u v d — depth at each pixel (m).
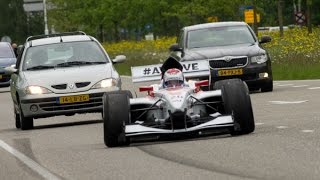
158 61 102.12
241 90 29.44
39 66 42.84
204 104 29.98
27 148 32.09
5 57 83.44
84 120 43.97
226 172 22.14
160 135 28.86
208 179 21.23
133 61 107.69
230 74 52.31
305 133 29.27
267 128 31.84
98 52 43.47
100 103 41.03
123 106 29.23
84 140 33.38
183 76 30.53
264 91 53.72
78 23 159.62
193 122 29.39
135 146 29.30
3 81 82.56
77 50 43.44
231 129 29.34
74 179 23.12
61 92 40.91
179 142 29.31
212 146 27.39
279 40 86.31
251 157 24.44
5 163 28.08
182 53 53.88
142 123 29.69
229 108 29.19
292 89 53.69
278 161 23.25
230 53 52.47
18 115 43.06
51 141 34.06
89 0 154.50
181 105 28.69
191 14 118.38
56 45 43.78
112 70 41.91
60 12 166.75
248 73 52.38
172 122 28.81
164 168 23.66
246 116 29.20
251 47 53.47
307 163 22.48
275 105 43.47
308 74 66.50
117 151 28.27
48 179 23.48
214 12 116.50
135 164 24.92
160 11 132.62
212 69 52.19
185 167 23.56
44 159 28.08
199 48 54.12
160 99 29.50
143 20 136.62
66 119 45.91
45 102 40.88
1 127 44.72
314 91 50.38
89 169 24.75
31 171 25.45
